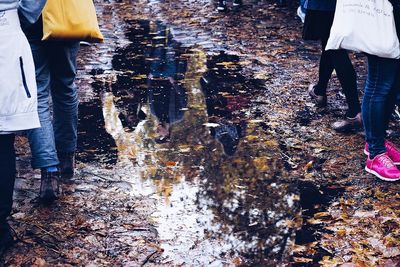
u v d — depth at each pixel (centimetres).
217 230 428
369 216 438
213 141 565
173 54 835
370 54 468
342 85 560
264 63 779
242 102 649
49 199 450
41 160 441
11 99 362
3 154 384
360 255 398
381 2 456
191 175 504
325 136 563
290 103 643
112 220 436
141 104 659
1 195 388
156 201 462
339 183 484
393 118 586
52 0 419
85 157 533
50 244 409
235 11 1117
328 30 578
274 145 551
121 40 922
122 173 505
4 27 360
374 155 489
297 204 459
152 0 1289
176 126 600
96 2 1292
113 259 396
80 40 436
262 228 430
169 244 412
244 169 512
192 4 1217
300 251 405
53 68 457
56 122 480
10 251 402
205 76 740
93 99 674
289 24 992
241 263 394
